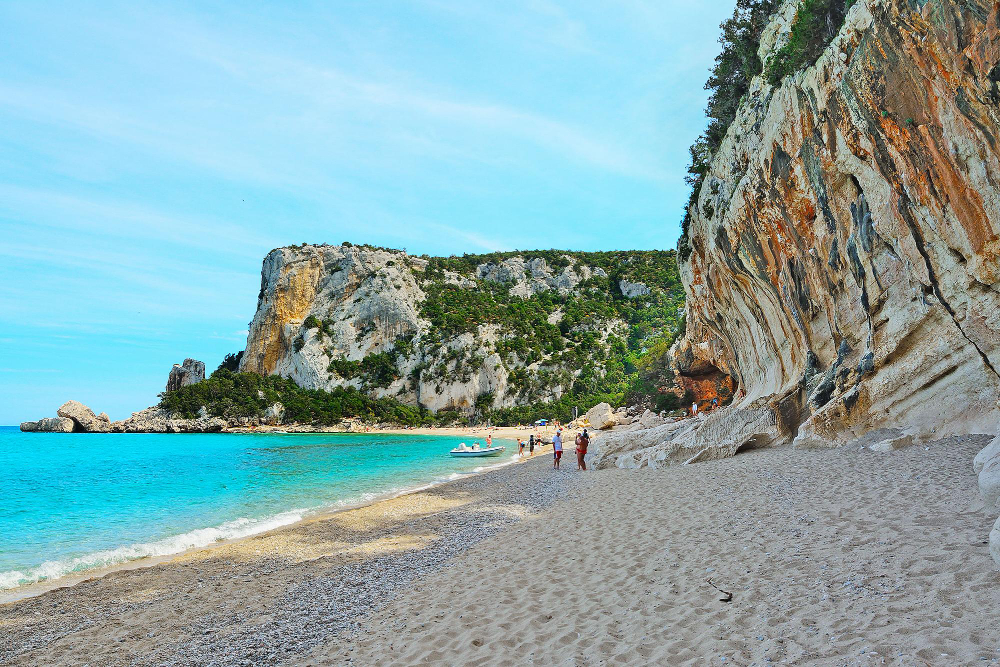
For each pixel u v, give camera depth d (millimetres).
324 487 24125
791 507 8352
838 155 12523
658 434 22188
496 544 9828
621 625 5078
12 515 17859
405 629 5980
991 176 7930
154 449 56812
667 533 8258
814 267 15461
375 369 125188
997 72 6984
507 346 130500
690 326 40500
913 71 8695
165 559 11570
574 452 35938
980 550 4949
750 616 4719
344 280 138625
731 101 23422
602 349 136875
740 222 18984
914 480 8328
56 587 9680
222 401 100938
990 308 9375
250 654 5926
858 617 4246
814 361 16672
